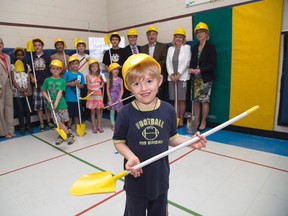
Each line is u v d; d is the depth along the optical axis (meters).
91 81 3.63
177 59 3.63
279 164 2.35
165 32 4.30
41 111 3.95
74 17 4.84
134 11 4.77
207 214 1.61
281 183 1.99
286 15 2.82
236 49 3.29
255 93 3.21
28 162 2.62
